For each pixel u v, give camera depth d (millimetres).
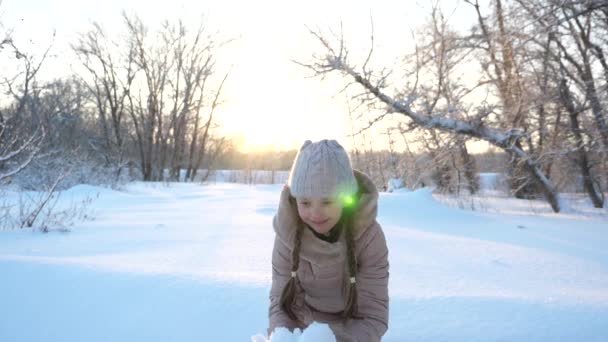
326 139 1482
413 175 14352
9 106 11641
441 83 11062
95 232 5727
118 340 1935
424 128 11398
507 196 17281
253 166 32875
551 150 11703
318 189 1376
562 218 9039
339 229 1563
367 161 15430
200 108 31500
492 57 11070
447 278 3305
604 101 11109
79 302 2203
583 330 1830
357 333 1528
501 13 10555
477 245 5137
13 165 8812
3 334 2006
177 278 2416
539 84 11414
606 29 10656
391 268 3648
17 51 8398
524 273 3680
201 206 10016
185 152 33344
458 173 14227
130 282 2369
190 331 1971
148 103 30062
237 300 2170
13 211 7301
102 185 15539
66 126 22609
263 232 5652
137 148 31312
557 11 10117
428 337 1851
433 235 5922
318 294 1656
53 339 1971
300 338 1219
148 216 7832
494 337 1819
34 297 2252
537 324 1891
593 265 4148
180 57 30094
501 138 11148
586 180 14656
